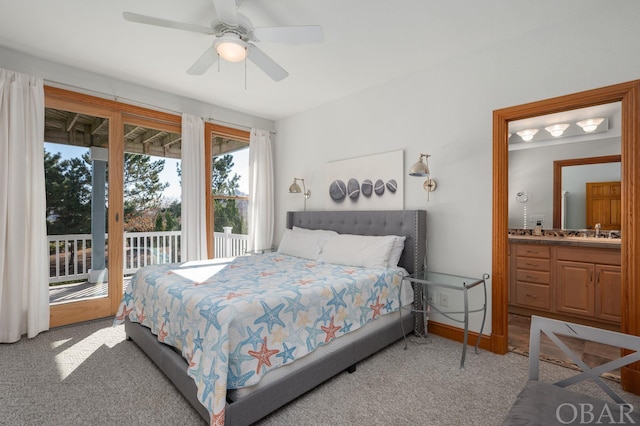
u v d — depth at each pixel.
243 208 4.47
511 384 2.09
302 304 1.93
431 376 2.19
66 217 3.10
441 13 2.21
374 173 3.47
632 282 2.03
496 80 2.61
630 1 2.04
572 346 2.72
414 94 3.14
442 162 2.95
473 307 2.75
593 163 3.70
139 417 1.71
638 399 1.93
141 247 3.57
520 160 4.21
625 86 2.04
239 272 2.61
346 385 2.07
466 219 2.79
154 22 1.80
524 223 4.18
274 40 1.99
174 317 1.95
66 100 3.04
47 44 2.64
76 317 3.11
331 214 3.76
